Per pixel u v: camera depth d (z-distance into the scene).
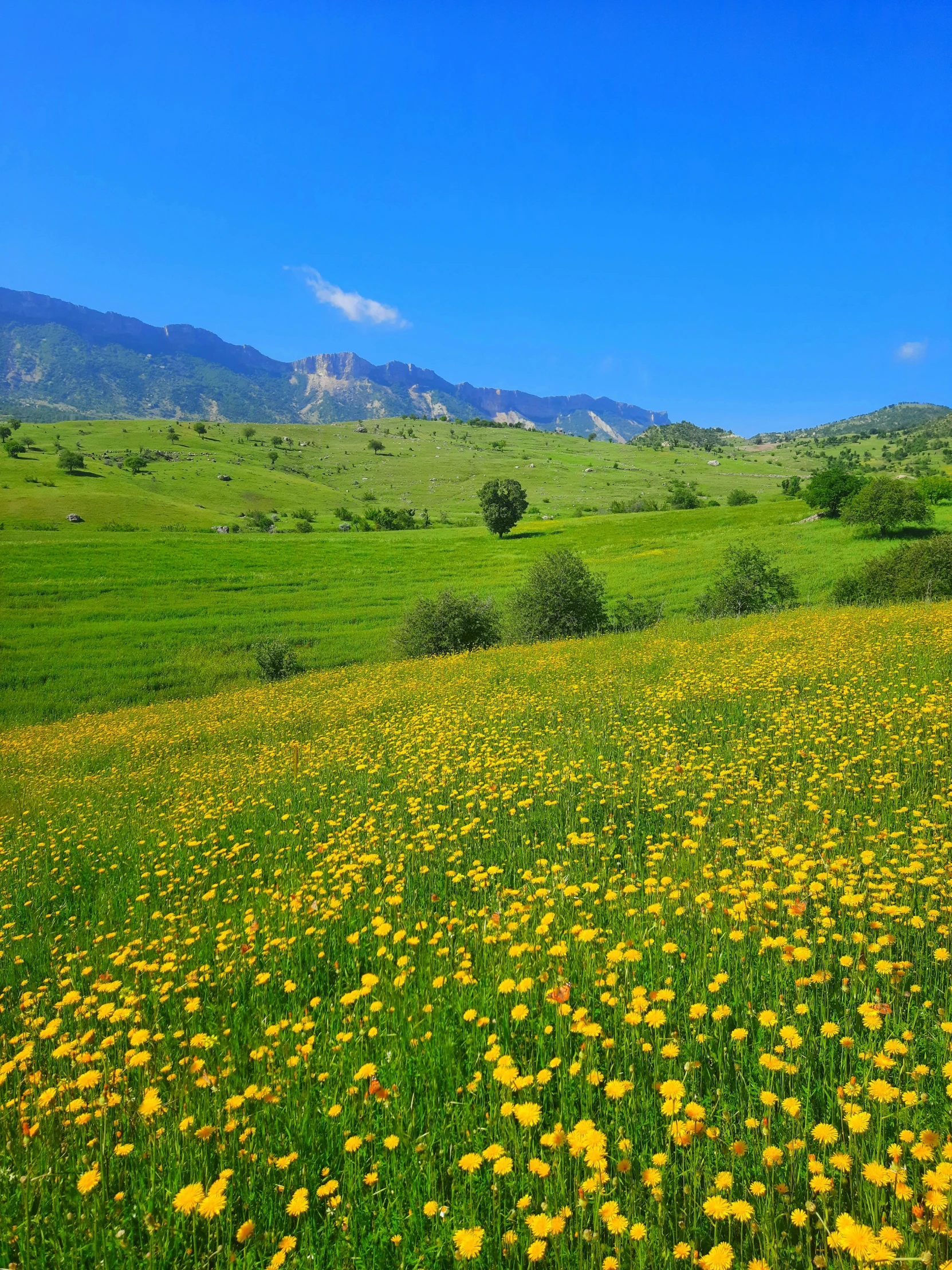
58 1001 4.88
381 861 6.48
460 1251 2.09
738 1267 2.06
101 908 7.00
